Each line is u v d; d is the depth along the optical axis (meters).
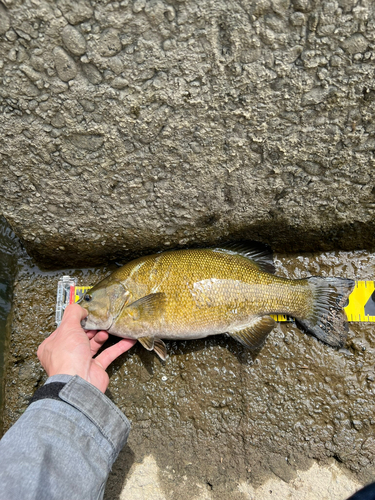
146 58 0.35
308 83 0.36
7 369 0.52
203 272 0.47
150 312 0.46
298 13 0.33
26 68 0.35
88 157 0.41
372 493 0.39
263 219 0.48
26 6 0.32
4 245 0.54
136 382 0.50
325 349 0.49
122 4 0.33
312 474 0.46
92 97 0.37
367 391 0.48
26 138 0.39
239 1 0.33
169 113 0.38
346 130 0.39
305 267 0.53
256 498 0.45
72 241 0.50
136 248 0.51
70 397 0.31
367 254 0.53
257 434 0.47
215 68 0.36
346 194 0.45
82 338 0.38
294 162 0.42
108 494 0.45
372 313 0.50
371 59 0.35
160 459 0.47
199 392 0.49
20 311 0.54
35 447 0.27
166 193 0.44
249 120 0.39
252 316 0.47
